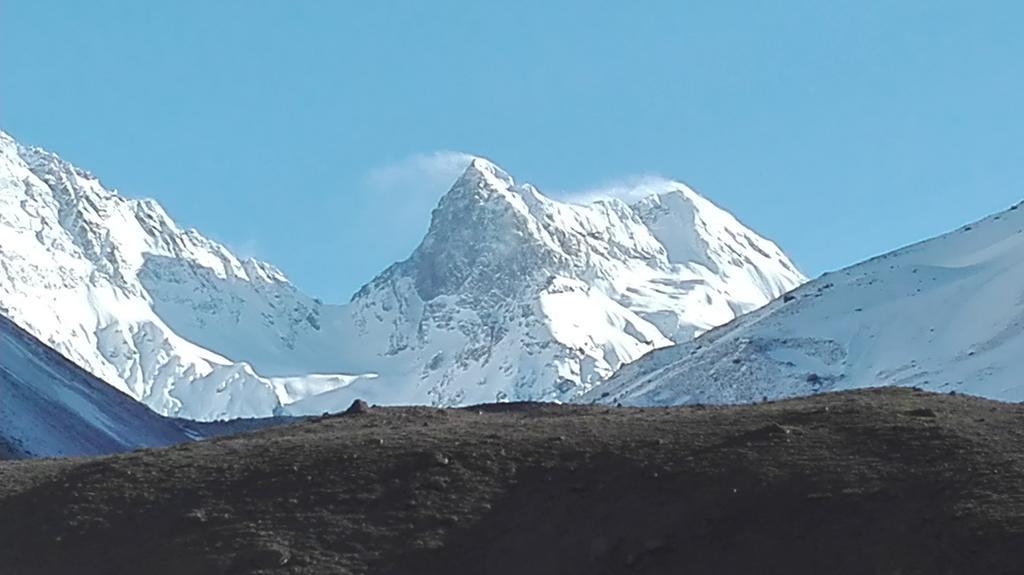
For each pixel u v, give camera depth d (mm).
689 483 70125
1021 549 61594
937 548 62812
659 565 65375
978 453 70125
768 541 65500
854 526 65500
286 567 66438
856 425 74875
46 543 71312
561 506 70062
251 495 73375
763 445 73125
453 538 68938
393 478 73688
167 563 68000
